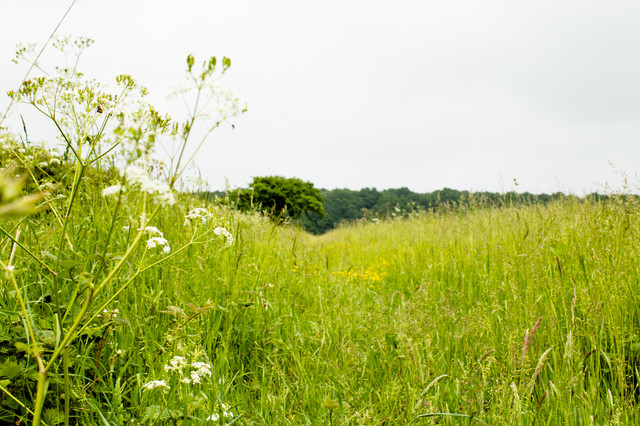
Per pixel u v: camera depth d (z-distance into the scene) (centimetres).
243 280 355
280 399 239
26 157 239
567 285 362
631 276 345
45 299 235
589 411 226
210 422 196
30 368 173
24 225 276
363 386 267
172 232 328
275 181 3988
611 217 421
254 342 295
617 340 274
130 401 212
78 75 211
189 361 218
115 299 259
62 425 178
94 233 287
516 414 208
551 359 289
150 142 137
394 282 568
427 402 226
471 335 311
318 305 391
